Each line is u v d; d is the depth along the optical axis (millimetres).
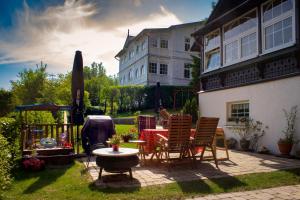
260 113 10281
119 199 4613
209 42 14367
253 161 7984
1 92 25078
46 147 8086
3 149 5555
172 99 25578
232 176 6113
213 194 4941
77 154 8602
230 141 11297
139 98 26312
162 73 30266
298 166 7188
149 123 11922
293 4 9258
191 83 22156
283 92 9305
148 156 8312
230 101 12023
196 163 7512
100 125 9000
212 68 13852
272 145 9672
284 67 9516
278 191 5121
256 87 10531
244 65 11336
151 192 4980
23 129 7715
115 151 5953
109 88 26906
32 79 28328
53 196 4777
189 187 5297
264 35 10562
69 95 22328
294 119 8852
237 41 12109
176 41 30453
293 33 9211
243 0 12789
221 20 12695
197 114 14875
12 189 5180
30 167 6562
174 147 7027
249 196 4836
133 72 34594
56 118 13734
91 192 4969
